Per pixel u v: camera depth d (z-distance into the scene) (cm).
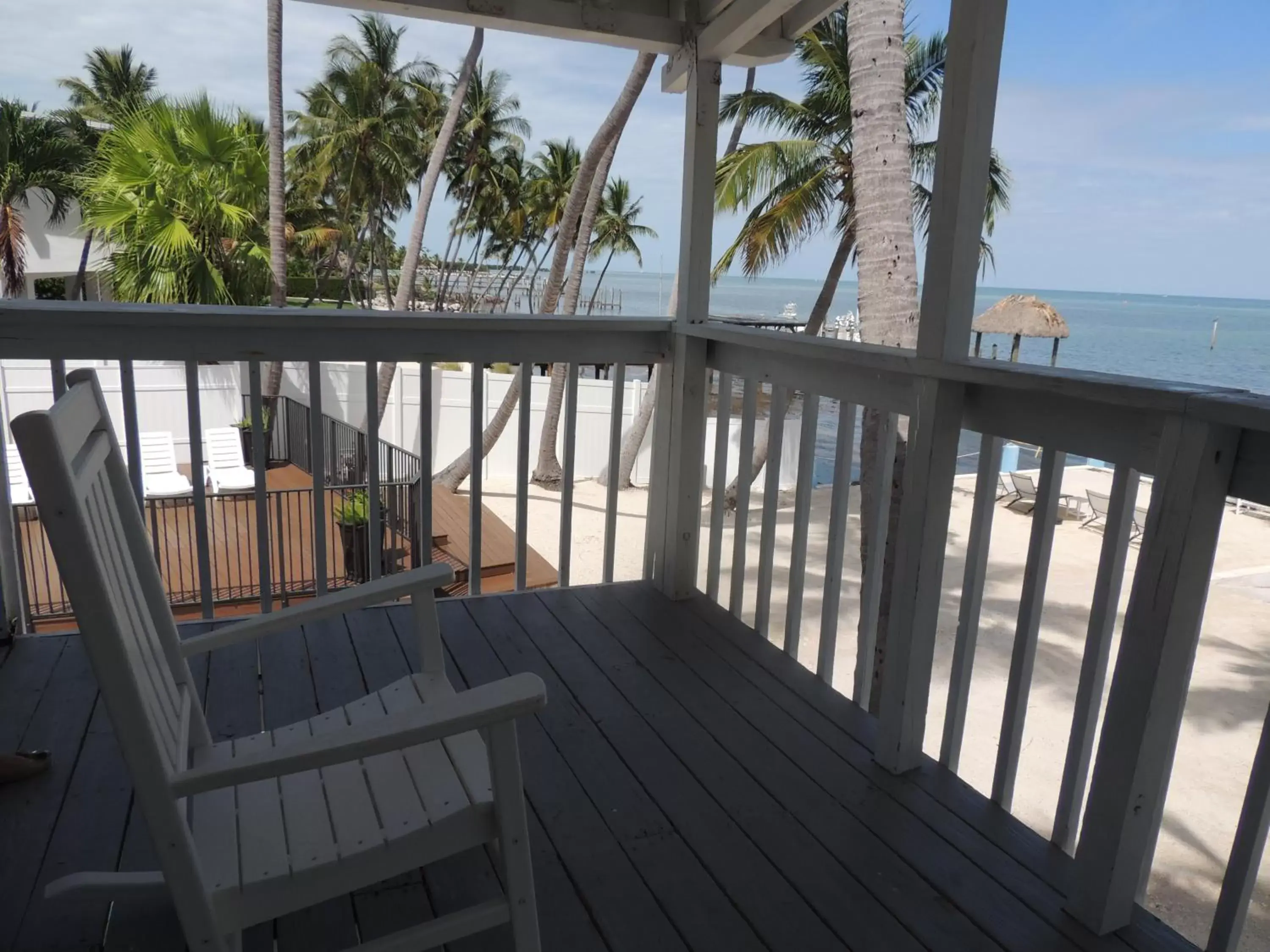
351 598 151
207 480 1037
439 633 168
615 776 193
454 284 3469
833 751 206
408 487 658
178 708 135
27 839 164
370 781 134
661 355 292
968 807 185
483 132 2572
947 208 172
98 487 124
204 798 131
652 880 160
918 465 184
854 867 165
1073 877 159
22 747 194
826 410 1670
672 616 282
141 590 134
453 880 158
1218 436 128
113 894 123
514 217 2914
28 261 1933
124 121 1416
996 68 166
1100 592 158
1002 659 727
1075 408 157
